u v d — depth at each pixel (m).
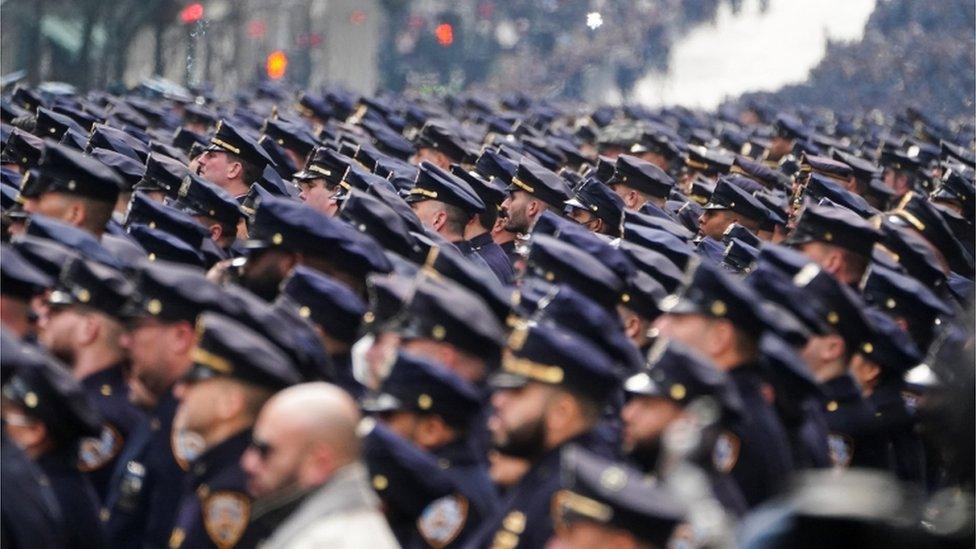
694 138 63.69
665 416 19.56
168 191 33.44
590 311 21.91
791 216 38.62
